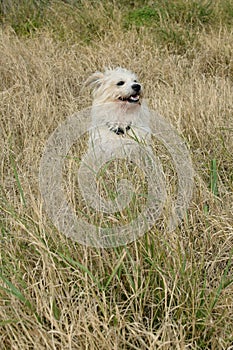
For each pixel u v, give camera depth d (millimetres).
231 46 9211
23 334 3086
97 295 3299
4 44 9219
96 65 8828
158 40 9914
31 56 8859
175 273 3371
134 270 3348
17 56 8789
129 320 3312
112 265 3545
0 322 3051
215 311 3334
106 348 2898
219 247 3965
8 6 11531
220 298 3367
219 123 6199
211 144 5809
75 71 8438
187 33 9992
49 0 11641
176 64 8859
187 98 6980
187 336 3215
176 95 7125
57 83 8039
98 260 3586
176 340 2912
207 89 7434
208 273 3682
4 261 3643
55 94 7723
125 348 3062
